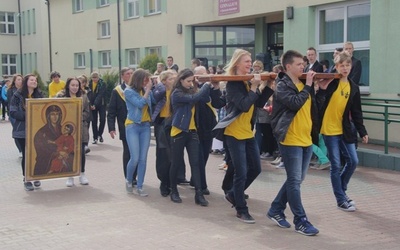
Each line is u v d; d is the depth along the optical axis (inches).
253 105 255.1
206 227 253.1
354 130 305.6
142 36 996.6
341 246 222.5
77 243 232.2
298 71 233.3
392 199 302.2
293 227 250.8
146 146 320.5
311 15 530.9
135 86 313.7
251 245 225.1
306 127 234.4
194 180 299.3
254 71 413.4
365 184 341.1
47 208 295.7
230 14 640.4
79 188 349.7
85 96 374.9
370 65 465.4
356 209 281.3
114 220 268.4
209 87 285.3
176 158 297.4
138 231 248.7
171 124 298.0
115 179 378.3
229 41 730.8
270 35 678.5
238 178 257.4
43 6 1408.7
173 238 237.0
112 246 227.1
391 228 247.8
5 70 1594.5
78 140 353.1
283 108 232.7
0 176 403.9
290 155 234.4
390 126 449.1
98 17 1136.8
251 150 263.1
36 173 342.0
